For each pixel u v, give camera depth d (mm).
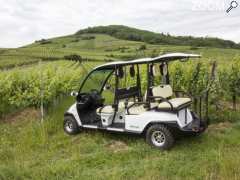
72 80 14148
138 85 7371
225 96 9578
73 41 111562
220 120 8227
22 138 7281
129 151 6098
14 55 66438
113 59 53344
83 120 7457
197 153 5766
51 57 60031
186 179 4637
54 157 6121
